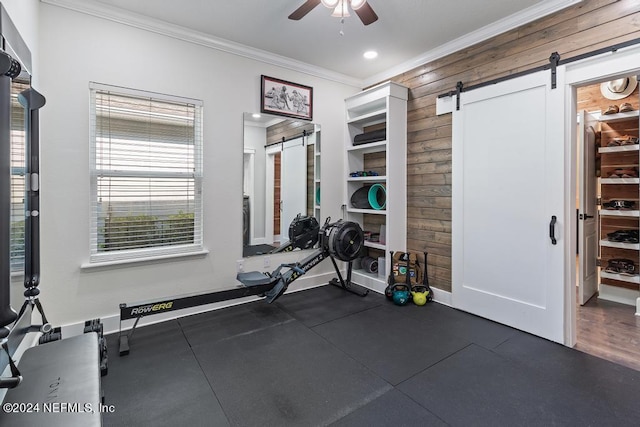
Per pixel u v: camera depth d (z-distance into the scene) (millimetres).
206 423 1748
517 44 2893
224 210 3420
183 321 3090
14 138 1670
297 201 3982
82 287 2713
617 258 3699
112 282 2844
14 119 1670
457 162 3342
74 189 2652
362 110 4379
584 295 3561
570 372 2230
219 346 2600
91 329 2281
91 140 2734
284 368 2283
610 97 3631
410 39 3299
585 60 2457
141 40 2902
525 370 2260
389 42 3363
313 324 3033
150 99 2979
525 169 2820
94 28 2691
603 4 2404
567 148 2574
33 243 1869
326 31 3148
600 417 1791
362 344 2641
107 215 2848
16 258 1712
